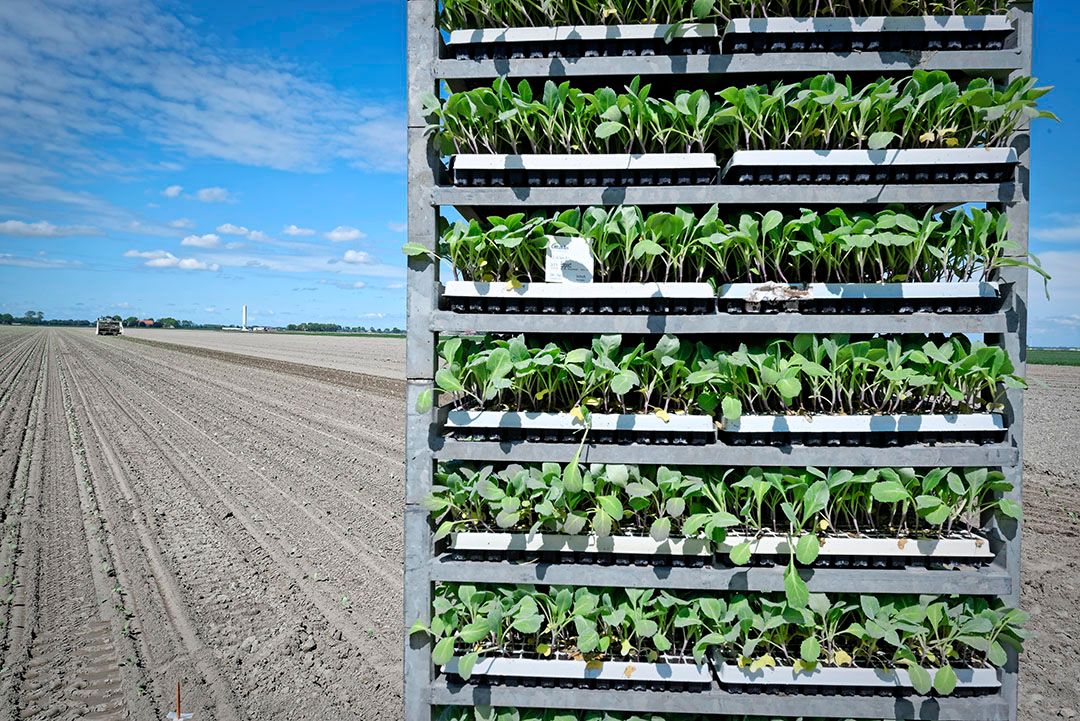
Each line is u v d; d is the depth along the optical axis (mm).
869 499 1852
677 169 1820
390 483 7121
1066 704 2932
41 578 4449
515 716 1869
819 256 1822
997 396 1815
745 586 1785
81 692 3084
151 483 7117
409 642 1904
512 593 1887
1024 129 1760
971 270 1806
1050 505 5965
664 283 1801
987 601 1829
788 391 1719
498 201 1843
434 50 1859
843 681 1769
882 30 1725
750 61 1774
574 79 1978
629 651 1863
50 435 10031
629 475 1854
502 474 1892
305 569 4695
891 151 1743
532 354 1879
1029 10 1756
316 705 3020
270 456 8461
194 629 3748
